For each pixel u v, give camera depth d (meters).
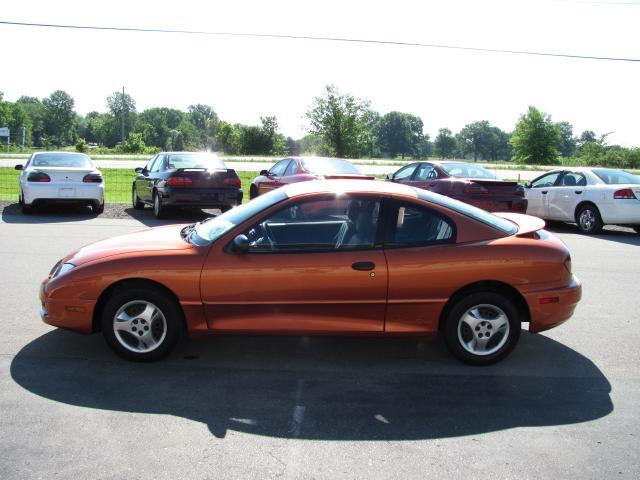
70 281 4.77
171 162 14.13
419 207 4.89
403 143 169.38
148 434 3.68
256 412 4.04
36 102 197.50
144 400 4.18
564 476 3.30
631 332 5.97
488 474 3.30
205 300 4.72
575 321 6.34
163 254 4.77
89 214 14.44
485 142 176.62
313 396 4.32
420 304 4.79
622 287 7.91
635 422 3.99
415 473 3.29
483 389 4.50
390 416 4.02
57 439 3.59
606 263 9.67
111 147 158.88
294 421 3.91
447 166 13.73
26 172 13.79
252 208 5.09
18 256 8.95
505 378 4.73
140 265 4.71
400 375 4.75
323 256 4.72
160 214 13.84
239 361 5.00
